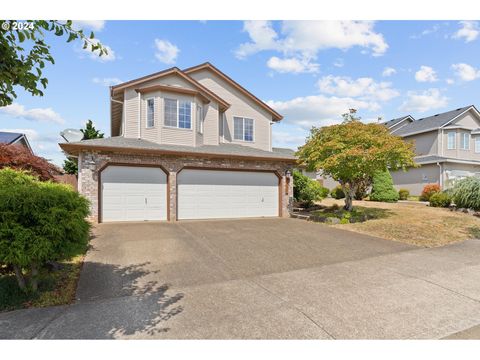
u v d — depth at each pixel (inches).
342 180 511.5
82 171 414.6
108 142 451.2
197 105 534.6
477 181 526.0
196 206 486.0
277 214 546.0
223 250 277.3
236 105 644.7
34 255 151.2
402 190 825.5
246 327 133.0
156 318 140.6
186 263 234.4
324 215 483.2
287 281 195.0
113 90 510.9
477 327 136.8
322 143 478.6
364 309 152.5
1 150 291.0
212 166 491.8
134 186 445.4
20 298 160.6
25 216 154.6
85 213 184.7
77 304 156.6
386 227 394.3
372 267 226.8
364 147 452.4
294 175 660.7
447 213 518.6
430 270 219.5
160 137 493.0
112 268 218.2
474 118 908.0
